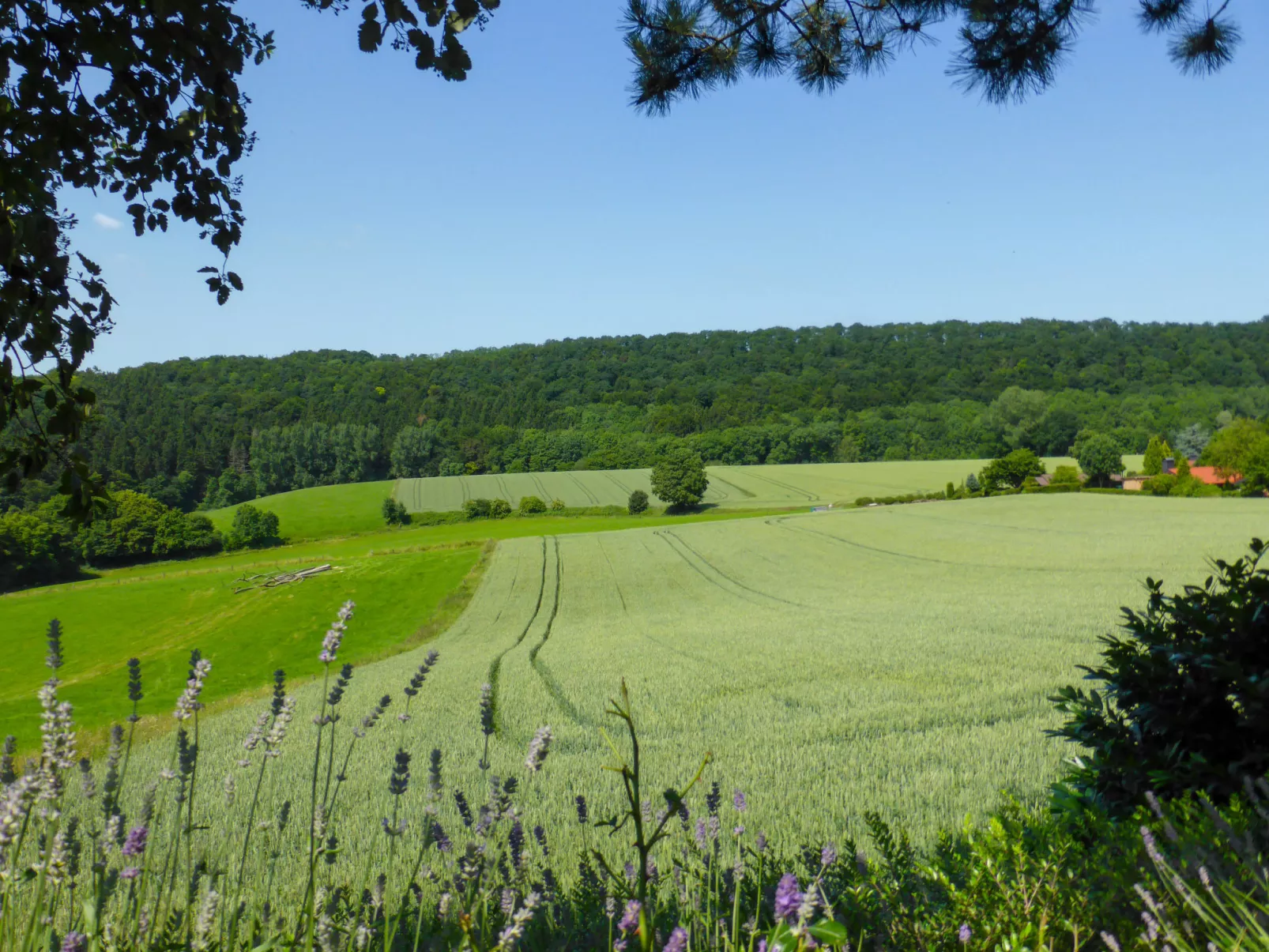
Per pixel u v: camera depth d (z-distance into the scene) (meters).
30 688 36.31
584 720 17.86
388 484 110.25
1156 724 3.80
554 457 127.88
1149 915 2.13
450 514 93.50
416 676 2.61
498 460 128.50
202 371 168.75
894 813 8.66
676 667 24.17
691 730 16.17
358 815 9.22
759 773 11.59
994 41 5.28
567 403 162.62
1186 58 5.46
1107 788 3.90
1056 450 119.06
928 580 44.12
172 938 2.15
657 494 90.69
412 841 6.91
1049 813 4.14
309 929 2.12
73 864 2.01
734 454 124.56
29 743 22.48
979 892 2.53
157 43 3.82
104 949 1.97
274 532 86.06
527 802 9.61
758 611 38.72
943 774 10.47
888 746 12.89
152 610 52.41
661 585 49.50
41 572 71.50
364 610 48.72
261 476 122.62
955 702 16.55
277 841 2.75
